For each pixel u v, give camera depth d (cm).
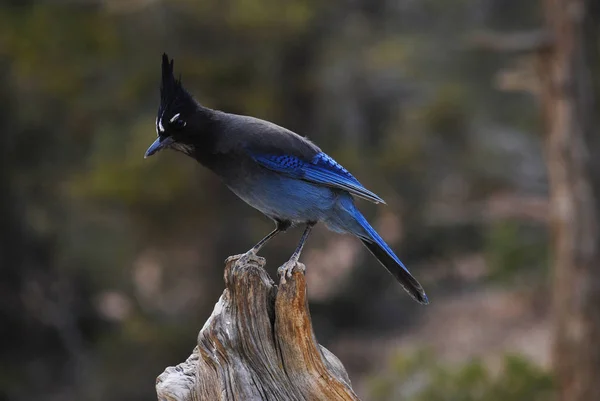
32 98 1900
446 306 2258
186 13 1680
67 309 1967
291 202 711
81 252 1967
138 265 2084
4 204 1908
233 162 705
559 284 1390
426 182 2189
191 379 592
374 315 2241
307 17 1730
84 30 1794
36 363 1903
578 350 1366
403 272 717
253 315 567
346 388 571
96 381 1814
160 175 1714
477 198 2275
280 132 718
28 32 1789
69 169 1920
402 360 1386
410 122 2131
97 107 1845
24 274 1942
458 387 1299
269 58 1806
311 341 567
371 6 2183
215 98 1734
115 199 1728
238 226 1844
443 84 2225
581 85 1346
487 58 2325
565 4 1330
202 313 1866
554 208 1383
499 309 2167
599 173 1362
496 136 2345
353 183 723
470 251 2430
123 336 1878
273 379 568
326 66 1978
